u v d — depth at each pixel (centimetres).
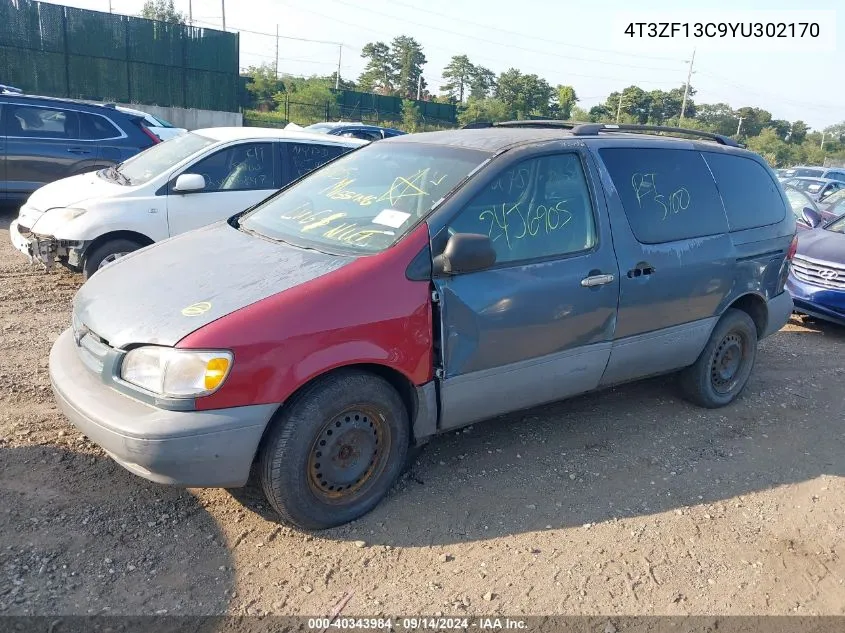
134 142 1027
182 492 346
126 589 280
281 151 722
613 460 415
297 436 301
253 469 334
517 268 358
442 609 284
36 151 955
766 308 508
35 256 640
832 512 378
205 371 279
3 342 520
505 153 373
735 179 484
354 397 315
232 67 2809
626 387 530
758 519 365
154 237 650
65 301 636
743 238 473
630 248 405
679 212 439
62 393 309
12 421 398
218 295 307
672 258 424
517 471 393
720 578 317
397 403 335
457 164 375
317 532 326
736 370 506
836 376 590
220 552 308
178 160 682
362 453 331
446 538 329
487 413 370
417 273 327
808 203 1009
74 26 2447
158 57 2633
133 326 298
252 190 700
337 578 297
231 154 696
